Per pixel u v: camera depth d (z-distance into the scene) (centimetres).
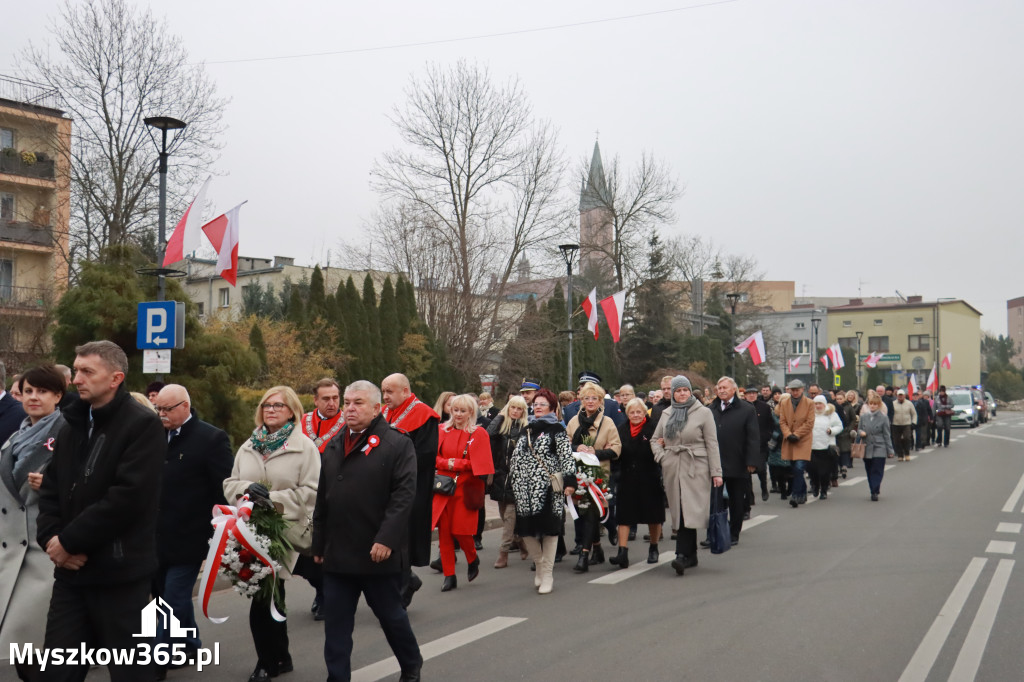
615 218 4803
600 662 642
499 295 3769
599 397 1050
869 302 11950
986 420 6084
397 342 3102
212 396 1544
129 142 2669
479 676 611
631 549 1180
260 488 599
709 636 711
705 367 4962
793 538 1222
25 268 3531
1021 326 15862
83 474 452
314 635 741
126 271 1560
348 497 566
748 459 1170
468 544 941
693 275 6150
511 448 1097
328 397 816
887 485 1934
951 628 729
